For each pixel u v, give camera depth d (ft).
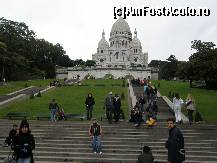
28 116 179.32
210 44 418.51
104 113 190.29
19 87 350.43
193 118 165.37
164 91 310.24
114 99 151.53
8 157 104.63
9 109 206.18
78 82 419.33
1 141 129.80
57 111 169.99
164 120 161.79
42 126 145.89
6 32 532.73
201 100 241.55
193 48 419.95
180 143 75.51
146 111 167.84
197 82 402.11
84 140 129.29
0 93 297.94
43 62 631.97
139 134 134.51
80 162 110.73
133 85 351.87
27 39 585.22
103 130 138.92
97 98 254.88
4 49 419.33
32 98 253.65
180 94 285.43
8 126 147.23
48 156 115.03
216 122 153.69
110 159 111.75
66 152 118.32
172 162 75.05
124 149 120.26
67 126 145.69
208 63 338.34
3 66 441.27
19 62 465.06
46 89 326.44
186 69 349.82
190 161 109.91
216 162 108.99
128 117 175.63
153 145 124.47
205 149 119.55
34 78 558.56
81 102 235.40
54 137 132.67
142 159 76.48
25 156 74.59
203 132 135.33
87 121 157.17
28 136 75.46
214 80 335.88
